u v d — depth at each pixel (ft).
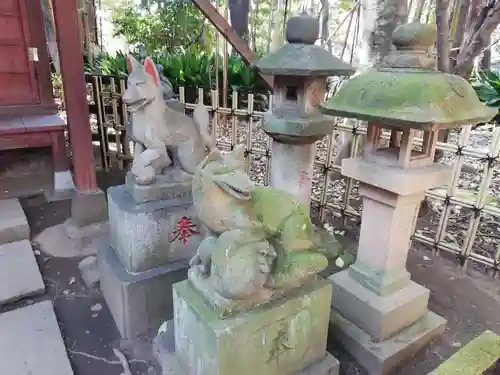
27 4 11.02
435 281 8.01
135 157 6.79
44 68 11.66
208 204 4.17
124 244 6.59
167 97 7.81
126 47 29.07
